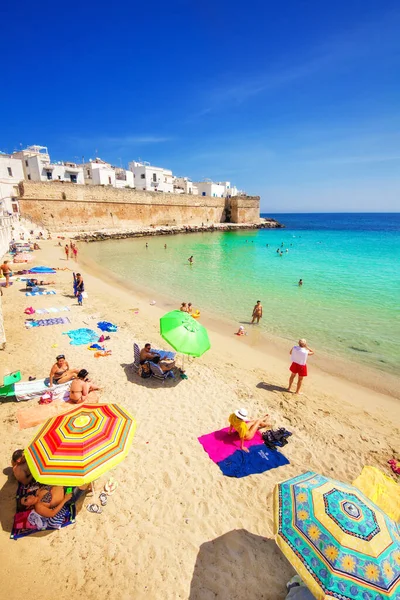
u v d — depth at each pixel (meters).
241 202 85.44
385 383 9.78
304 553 3.08
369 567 2.86
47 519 4.50
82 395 7.16
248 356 11.12
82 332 11.42
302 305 17.97
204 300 18.67
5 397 7.19
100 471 4.12
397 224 132.50
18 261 22.64
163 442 6.32
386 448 6.72
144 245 45.97
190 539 4.53
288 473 5.77
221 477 5.58
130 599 3.77
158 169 78.31
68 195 51.22
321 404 8.29
